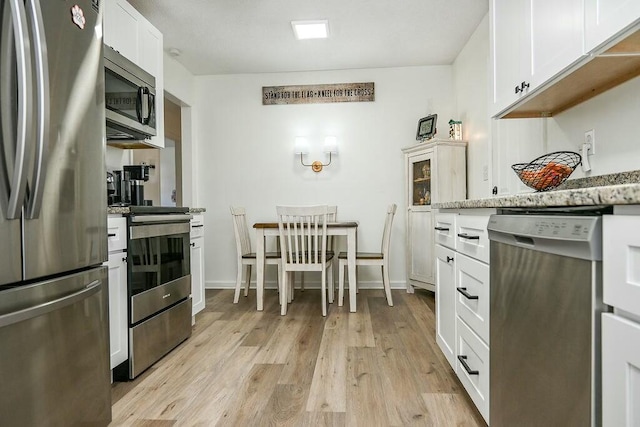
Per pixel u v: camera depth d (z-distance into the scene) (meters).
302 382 1.84
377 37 3.36
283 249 3.08
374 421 1.50
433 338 2.47
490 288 1.29
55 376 1.14
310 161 4.17
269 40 3.41
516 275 1.08
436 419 1.51
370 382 1.83
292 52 3.67
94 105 1.35
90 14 1.33
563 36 1.33
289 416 1.54
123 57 2.17
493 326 1.26
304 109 4.17
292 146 4.18
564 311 0.84
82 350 1.28
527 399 1.01
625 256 0.66
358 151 4.12
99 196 1.39
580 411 0.78
